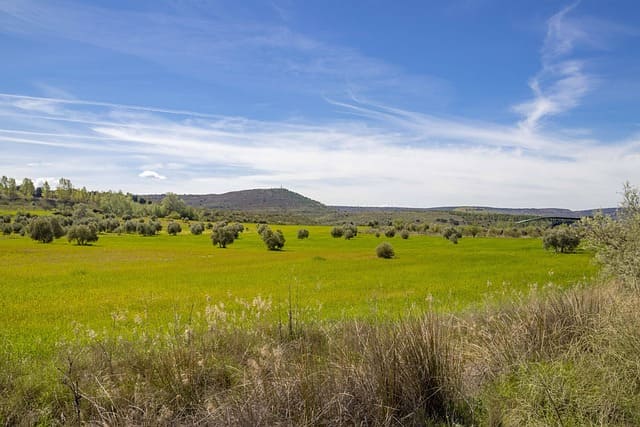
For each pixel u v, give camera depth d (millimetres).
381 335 5410
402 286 26031
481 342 6586
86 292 26250
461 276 31672
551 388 4734
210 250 72688
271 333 7699
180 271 39656
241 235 125750
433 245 81375
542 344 6059
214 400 4828
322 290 24453
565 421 4242
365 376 4746
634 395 4582
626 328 5723
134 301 21859
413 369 4785
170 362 5582
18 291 26938
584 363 5352
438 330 5496
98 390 5176
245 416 4137
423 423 4383
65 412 5148
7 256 58406
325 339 7082
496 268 37781
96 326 14648
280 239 75750
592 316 6609
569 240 58812
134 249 73562
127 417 4293
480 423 4426
